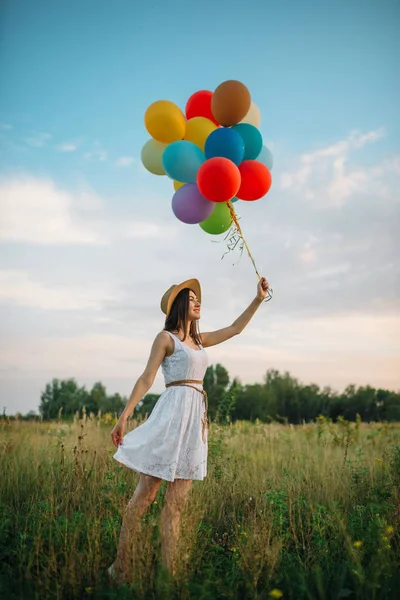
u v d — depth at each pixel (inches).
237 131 169.5
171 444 137.6
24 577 127.3
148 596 118.4
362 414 1465.3
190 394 143.6
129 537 130.4
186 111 182.2
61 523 152.1
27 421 277.0
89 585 124.3
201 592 115.7
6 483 194.1
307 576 129.8
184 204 164.9
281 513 158.1
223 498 186.4
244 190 166.6
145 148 179.8
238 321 162.9
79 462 202.8
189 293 152.9
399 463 201.5
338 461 238.4
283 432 304.2
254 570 126.6
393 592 120.1
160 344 145.6
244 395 1931.6
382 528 144.3
